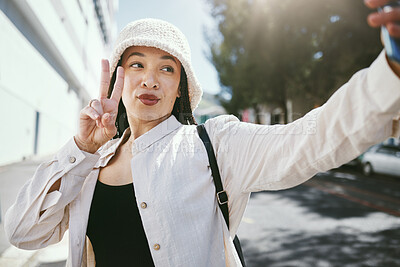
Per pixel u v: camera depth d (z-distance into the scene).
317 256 3.26
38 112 9.46
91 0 15.22
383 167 9.95
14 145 7.55
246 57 14.95
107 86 0.91
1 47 6.29
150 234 0.83
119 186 0.94
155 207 0.84
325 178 10.18
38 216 0.87
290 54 12.02
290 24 11.02
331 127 0.67
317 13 9.62
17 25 7.05
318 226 4.42
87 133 0.90
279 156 0.79
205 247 0.82
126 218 0.90
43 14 7.79
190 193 0.85
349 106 0.64
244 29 13.63
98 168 1.00
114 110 0.89
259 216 4.97
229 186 0.90
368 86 0.61
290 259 3.17
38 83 9.19
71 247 0.89
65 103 13.27
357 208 5.69
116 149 1.05
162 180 0.87
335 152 0.67
